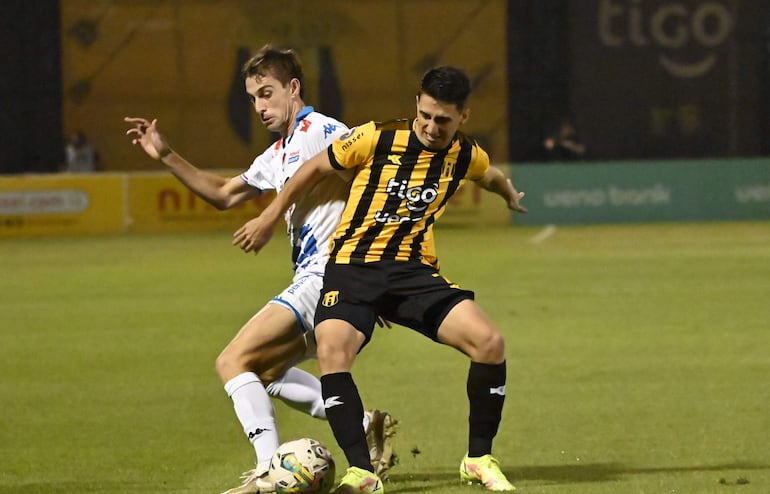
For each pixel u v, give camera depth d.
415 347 38.12
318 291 20.02
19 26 99.12
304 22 100.44
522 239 76.31
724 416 26.78
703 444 23.95
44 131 100.19
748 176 90.06
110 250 74.44
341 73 100.94
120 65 100.12
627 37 102.06
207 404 29.75
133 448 24.81
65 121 100.38
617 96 102.56
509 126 102.06
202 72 100.75
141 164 100.94
